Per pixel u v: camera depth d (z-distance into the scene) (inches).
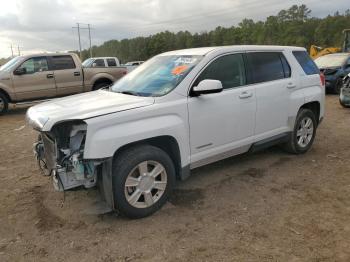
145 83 180.5
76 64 484.1
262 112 200.2
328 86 549.3
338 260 124.5
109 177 142.9
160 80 175.9
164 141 165.3
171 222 152.2
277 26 3545.8
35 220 157.0
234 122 185.5
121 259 128.6
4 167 229.3
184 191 182.1
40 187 193.5
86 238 142.1
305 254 128.3
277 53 217.8
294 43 3339.1
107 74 508.7
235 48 192.7
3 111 446.9
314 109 245.4
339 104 450.9
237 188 184.9
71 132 143.2
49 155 154.8
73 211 164.2
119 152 150.5
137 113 148.6
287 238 138.3
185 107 163.6
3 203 174.7
